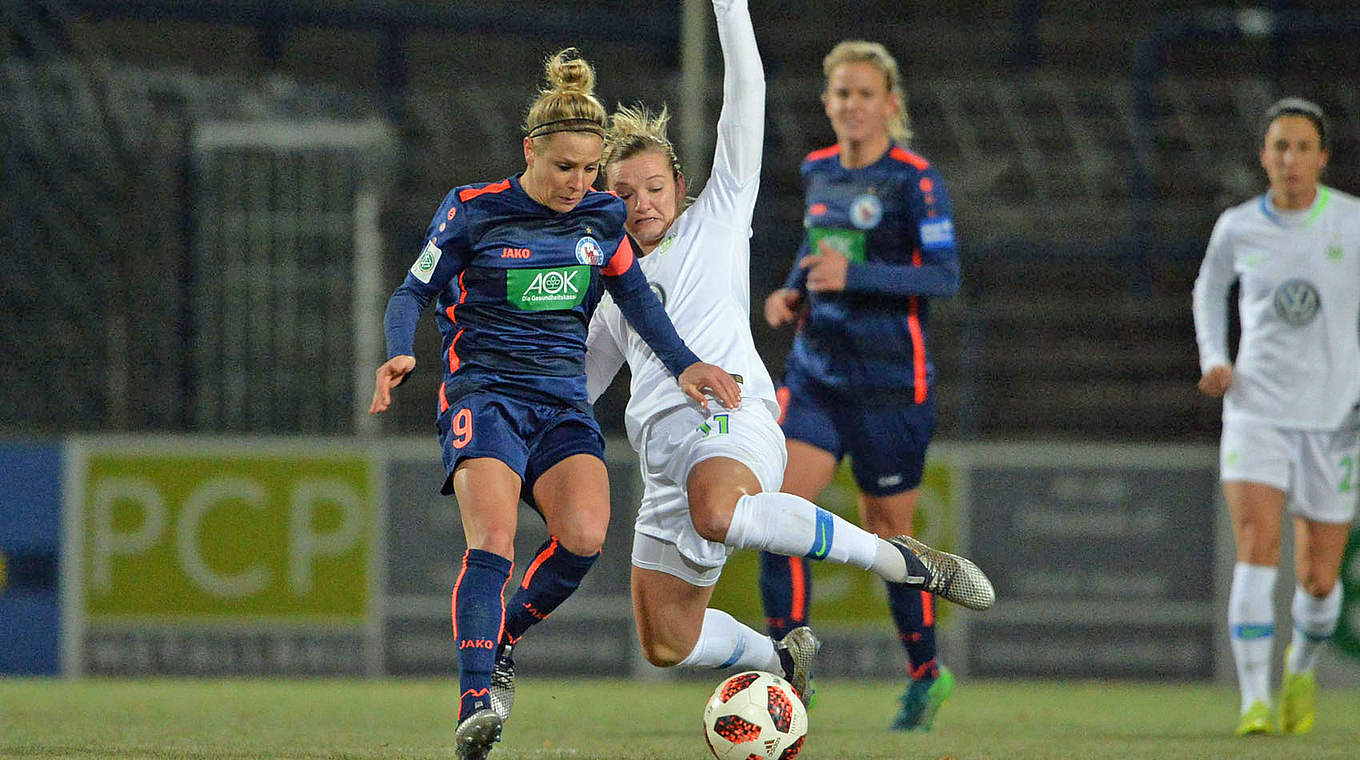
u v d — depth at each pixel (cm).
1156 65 3953
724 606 2959
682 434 1477
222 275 3350
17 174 3353
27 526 2991
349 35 4131
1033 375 3553
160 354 3334
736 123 1586
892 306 1939
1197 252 3562
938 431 3519
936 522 3056
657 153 1553
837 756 1620
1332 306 2041
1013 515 3069
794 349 2002
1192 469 3091
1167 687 3042
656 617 1565
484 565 1294
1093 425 3550
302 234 3362
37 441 2997
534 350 1373
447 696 2591
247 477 3006
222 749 1611
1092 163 3659
